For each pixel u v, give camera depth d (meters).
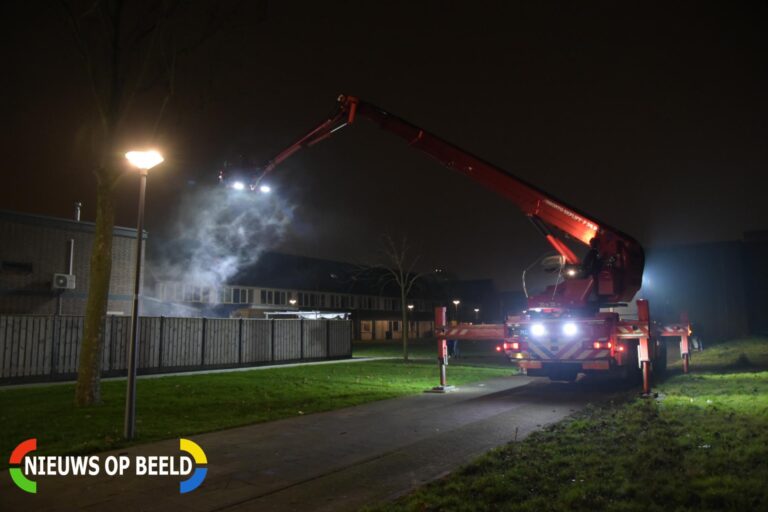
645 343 13.21
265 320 25.14
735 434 7.82
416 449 8.07
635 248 15.00
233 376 19.19
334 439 8.76
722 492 5.37
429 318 79.19
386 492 6.19
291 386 15.90
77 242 25.77
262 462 7.44
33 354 17.45
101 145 12.78
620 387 14.94
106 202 12.70
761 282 37.19
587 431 8.69
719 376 16.45
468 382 17.00
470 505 5.48
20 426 9.74
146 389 15.12
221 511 5.68
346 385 16.20
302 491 6.27
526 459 7.13
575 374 16.66
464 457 7.58
